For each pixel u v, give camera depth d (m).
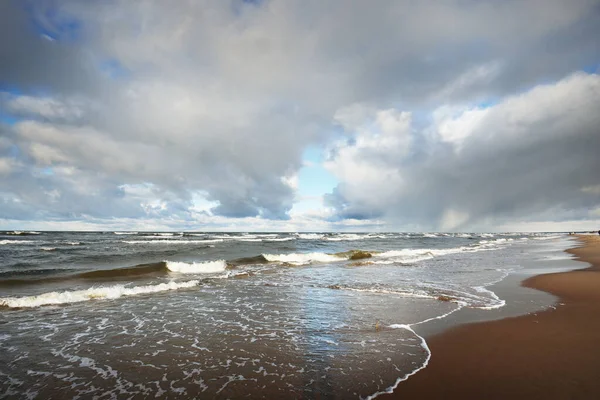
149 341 6.57
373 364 5.34
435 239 71.25
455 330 6.97
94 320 8.04
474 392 4.30
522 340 6.23
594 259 21.17
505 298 10.05
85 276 14.70
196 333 7.05
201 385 4.73
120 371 5.21
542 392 4.24
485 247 38.47
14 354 5.87
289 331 7.15
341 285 12.77
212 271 17.45
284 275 15.77
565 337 6.35
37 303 9.62
